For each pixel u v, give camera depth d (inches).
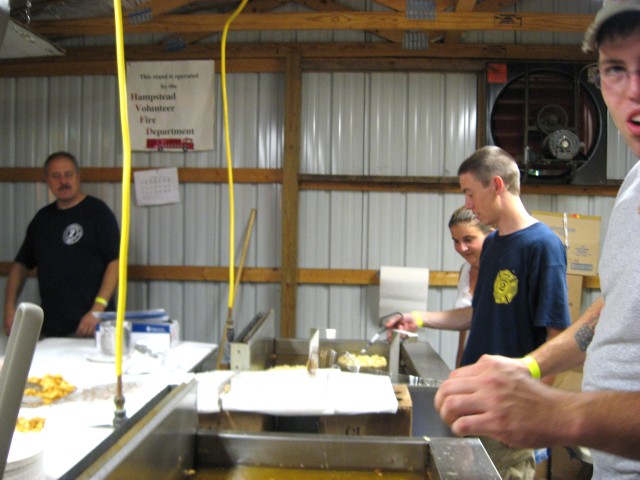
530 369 39.6
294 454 34.3
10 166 122.1
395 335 65.0
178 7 110.0
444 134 113.7
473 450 32.4
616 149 110.6
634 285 31.0
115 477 22.9
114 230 107.1
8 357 17.4
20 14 78.7
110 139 119.3
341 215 115.1
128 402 48.9
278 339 73.6
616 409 23.5
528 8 110.4
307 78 114.7
